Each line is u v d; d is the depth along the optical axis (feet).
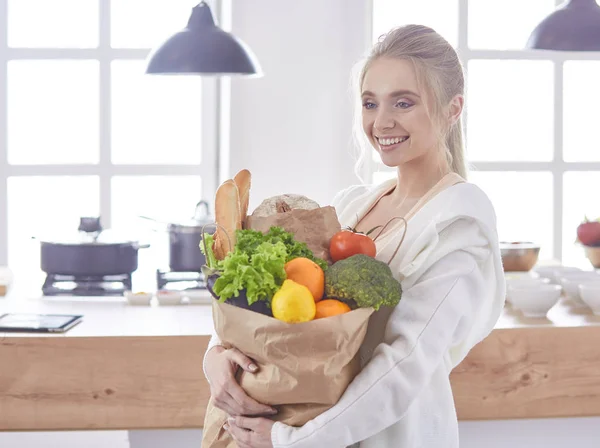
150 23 13.70
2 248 13.62
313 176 12.82
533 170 13.76
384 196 6.14
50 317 8.20
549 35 9.46
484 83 13.71
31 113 13.65
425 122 5.44
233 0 12.47
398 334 5.06
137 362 7.57
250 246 4.92
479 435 8.02
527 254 9.68
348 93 12.72
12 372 7.54
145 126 13.88
